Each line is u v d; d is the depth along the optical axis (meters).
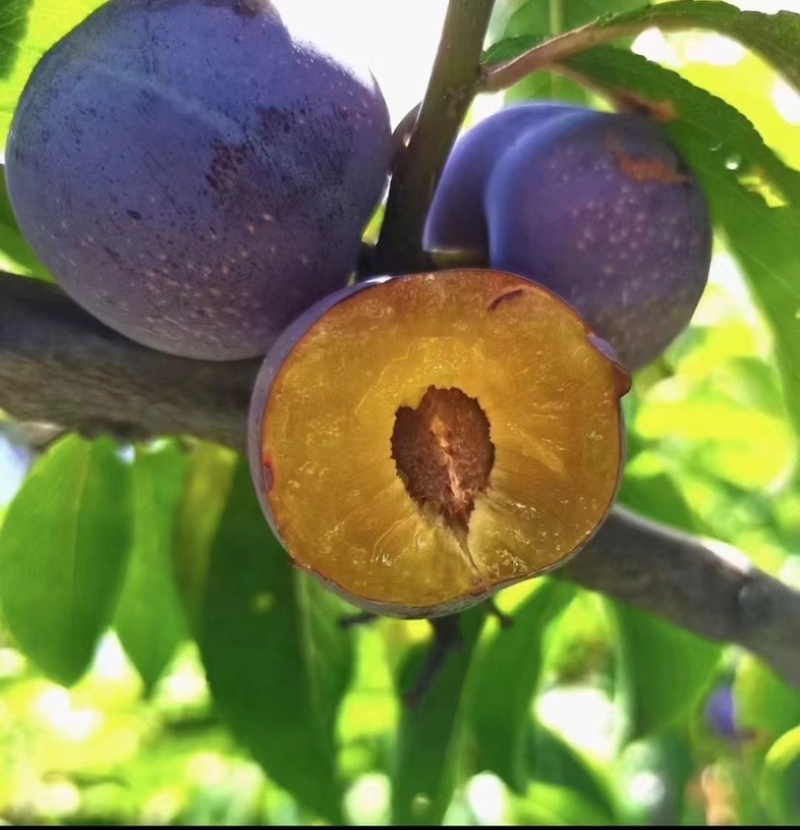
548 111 0.17
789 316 0.18
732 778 0.42
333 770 0.21
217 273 0.13
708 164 0.17
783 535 0.38
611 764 0.38
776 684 0.25
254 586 0.21
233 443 0.17
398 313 0.13
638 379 0.25
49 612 0.22
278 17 0.14
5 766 0.43
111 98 0.13
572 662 0.41
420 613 0.14
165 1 0.13
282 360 0.13
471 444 0.14
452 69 0.14
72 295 0.15
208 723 0.40
